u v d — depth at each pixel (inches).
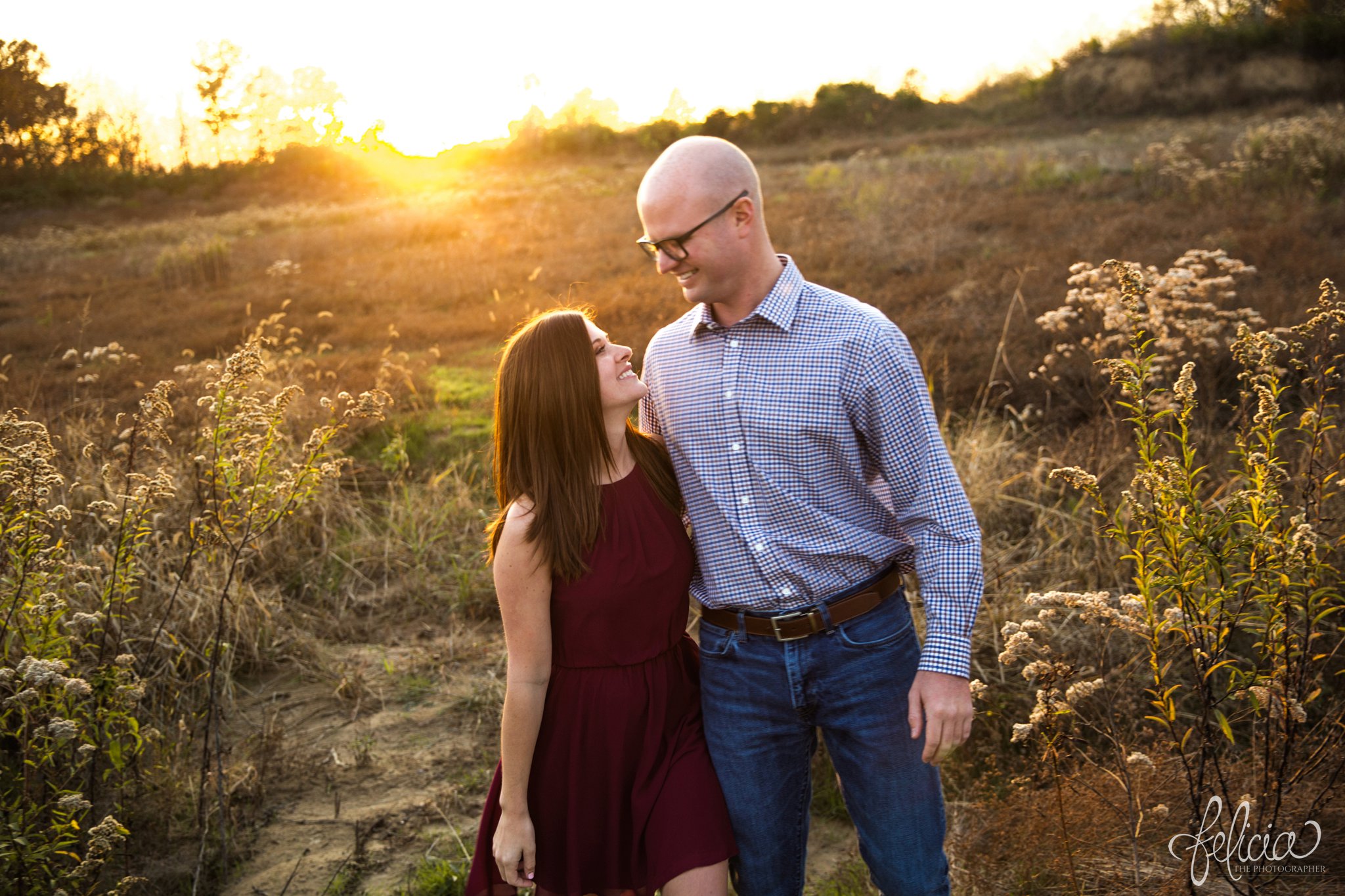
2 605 95.0
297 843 112.3
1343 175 425.4
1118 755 84.9
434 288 472.7
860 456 75.5
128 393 286.8
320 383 275.0
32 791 98.4
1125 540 79.1
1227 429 165.2
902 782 74.6
